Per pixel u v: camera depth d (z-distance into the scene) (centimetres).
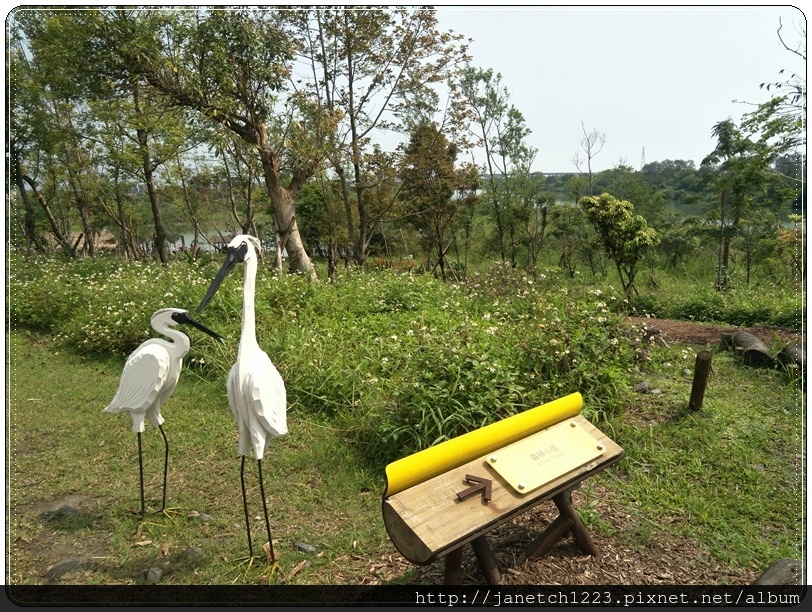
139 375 344
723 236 1175
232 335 679
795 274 1006
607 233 938
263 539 356
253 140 1027
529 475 286
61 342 792
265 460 459
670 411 506
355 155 1135
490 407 444
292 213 1087
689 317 955
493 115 1359
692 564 322
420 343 532
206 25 873
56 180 1517
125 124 1257
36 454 481
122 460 468
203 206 1858
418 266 1428
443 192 1280
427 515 257
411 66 1153
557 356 507
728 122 995
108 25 864
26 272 1059
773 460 429
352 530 362
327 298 816
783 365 593
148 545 354
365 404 488
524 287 841
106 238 2569
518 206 1447
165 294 794
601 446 315
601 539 342
